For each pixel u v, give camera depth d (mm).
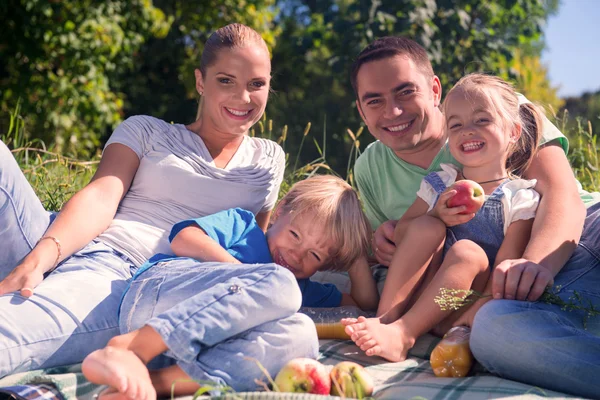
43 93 11430
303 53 14125
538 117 3014
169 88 17031
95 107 11812
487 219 2861
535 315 2301
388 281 2791
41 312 2369
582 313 2479
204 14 14547
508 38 13914
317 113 16578
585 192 3172
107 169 2980
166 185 3021
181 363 2150
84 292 2506
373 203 3518
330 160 15688
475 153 2896
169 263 2557
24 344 2285
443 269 2660
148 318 2393
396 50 3152
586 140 5109
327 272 3438
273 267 2301
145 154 3062
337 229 2824
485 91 2900
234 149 3268
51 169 4871
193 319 2150
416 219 2879
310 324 2312
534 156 2986
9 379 2229
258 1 14586
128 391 1978
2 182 2525
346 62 12648
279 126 16688
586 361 2176
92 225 2771
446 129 3193
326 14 13359
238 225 2832
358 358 2578
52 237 2641
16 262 2648
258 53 3119
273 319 2266
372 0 12281
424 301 2637
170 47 15922
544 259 2611
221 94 3096
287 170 4906
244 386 2184
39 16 11203
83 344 2434
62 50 11445
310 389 2123
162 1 14242
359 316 2719
